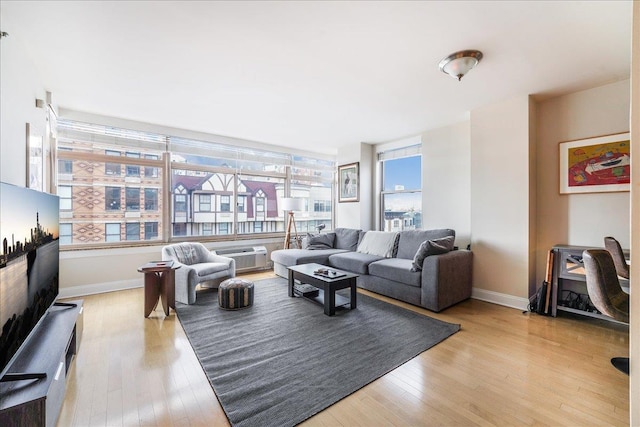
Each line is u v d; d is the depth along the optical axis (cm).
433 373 195
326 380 186
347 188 572
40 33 210
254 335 252
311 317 294
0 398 120
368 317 294
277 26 202
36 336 175
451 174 433
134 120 408
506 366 203
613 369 199
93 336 249
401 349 227
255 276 482
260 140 527
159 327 269
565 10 184
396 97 327
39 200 180
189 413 157
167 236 441
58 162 364
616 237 286
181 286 336
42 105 262
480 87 299
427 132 464
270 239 554
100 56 241
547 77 276
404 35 212
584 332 260
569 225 314
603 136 292
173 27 203
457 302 337
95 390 175
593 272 194
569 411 158
